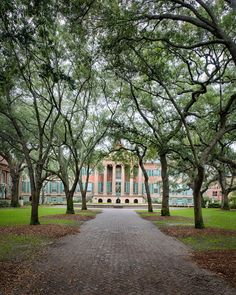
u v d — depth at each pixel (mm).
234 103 18391
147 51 16078
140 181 71688
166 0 11125
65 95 28516
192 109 24500
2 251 10867
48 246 12188
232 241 13602
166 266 9070
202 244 12977
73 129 30969
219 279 7723
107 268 8773
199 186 17859
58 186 71250
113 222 23422
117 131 25828
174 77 20953
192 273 8289
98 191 70875
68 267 8820
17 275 7859
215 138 16297
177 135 22578
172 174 43062
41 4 11070
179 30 14617
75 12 11602
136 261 9727
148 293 6680
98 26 12492
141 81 22125
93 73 21531
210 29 10883
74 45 16188
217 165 38219
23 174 64938
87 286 7102
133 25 12383
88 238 14742
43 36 12555
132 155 34719
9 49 14086
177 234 15977
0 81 14430
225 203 40500
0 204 42188
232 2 9992
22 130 29547
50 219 23031
